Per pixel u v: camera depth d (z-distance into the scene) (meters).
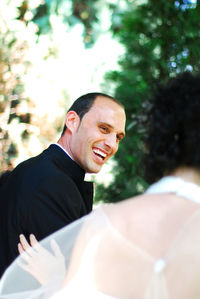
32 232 1.96
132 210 1.14
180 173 1.14
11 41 5.65
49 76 6.40
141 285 1.04
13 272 1.48
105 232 1.14
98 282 1.10
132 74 4.42
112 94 4.42
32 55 5.82
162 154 1.15
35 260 1.44
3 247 2.01
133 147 4.30
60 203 2.01
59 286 1.27
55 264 1.41
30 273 1.45
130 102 4.24
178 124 1.13
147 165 1.21
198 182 1.12
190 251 1.01
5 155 5.52
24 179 2.03
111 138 2.31
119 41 4.57
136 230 1.10
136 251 1.07
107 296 1.07
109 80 4.61
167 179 1.15
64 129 2.37
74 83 7.15
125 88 4.30
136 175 4.34
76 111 2.35
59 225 1.97
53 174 2.03
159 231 1.07
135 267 1.06
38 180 2.01
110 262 1.10
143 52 4.30
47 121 6.31
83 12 10.60
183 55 4.20
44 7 9.18
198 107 1.12
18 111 5.91
